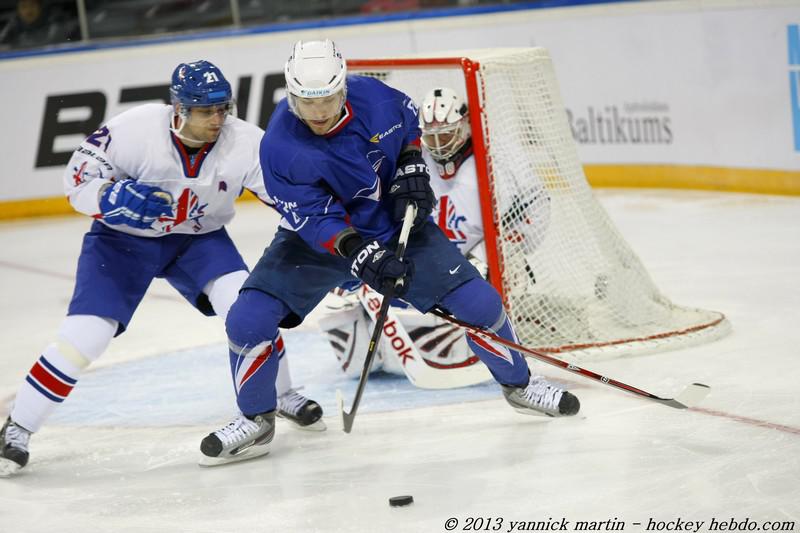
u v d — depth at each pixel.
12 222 37.88
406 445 13.02
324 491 11.67
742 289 20.11
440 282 12.39
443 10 35.41
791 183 29.03
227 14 38.94
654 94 32.19
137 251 13.38
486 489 11.27
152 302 23.84
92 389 17.06
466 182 16.73
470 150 16.75
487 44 35.00
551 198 17.16
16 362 19.39
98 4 38.84
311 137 11.73
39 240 33.78
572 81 34.03
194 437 14.22
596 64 33.38
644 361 15.84
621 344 16.20
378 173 12.27
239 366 12.66
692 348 16.38
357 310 15.91
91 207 12.65
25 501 12.10
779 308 18.47
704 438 12.33
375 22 36.31
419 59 17.14
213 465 12.88
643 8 31.80
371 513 10.85
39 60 37.78
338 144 11.72
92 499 12.04
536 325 16.67
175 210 13.10
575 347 16.23
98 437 14.52
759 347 16.14
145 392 16.67
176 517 11.26
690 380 14.75
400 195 12.17
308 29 36.97
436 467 12.12
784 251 22.98
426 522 10.48
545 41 34.12
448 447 12.79
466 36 35.28
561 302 16.75
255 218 35.00
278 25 37.03
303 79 11.03
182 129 12.59
